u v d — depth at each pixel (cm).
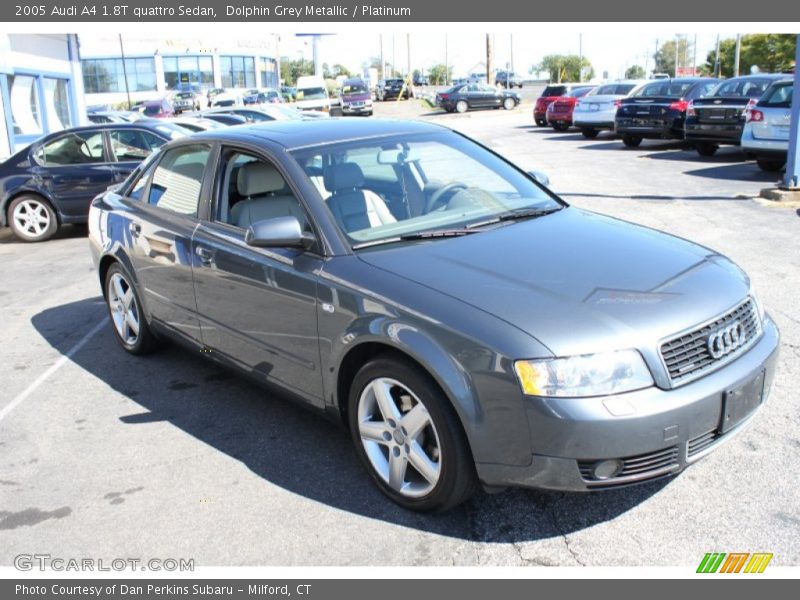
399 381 321
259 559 311
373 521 332
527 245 358
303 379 377
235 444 411
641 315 296
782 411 404
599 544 307
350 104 3862
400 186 404
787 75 1502
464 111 3750
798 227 823
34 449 418
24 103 1764
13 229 1062
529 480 290
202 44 5391
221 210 433
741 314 324
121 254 521
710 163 1457
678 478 348
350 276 342
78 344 598
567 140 2144
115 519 345
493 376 287
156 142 1074
